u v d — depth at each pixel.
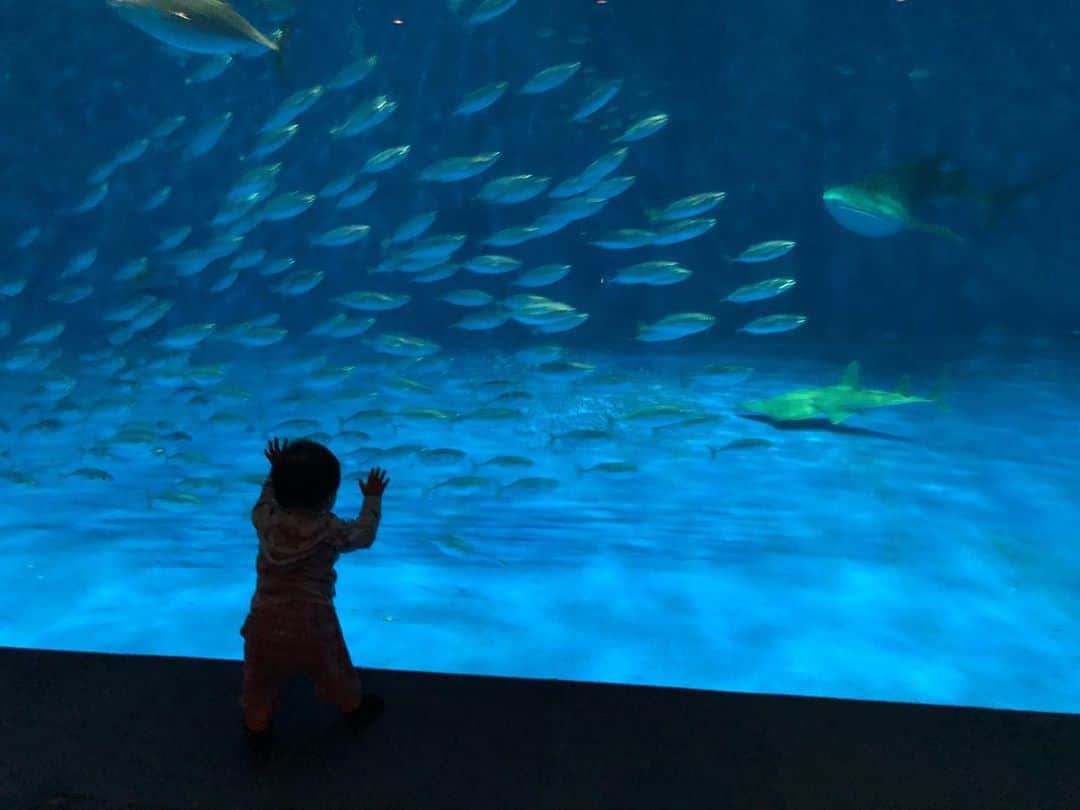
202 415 10.17
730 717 2.51
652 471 7.64
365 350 16.38
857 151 24.08
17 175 21.94
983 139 24.47
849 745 2.37
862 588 4.74
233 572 5.11
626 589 4.75
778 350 17.39
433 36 23.56
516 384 9.26
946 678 3.63
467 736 2.43
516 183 8.81
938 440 8.87
